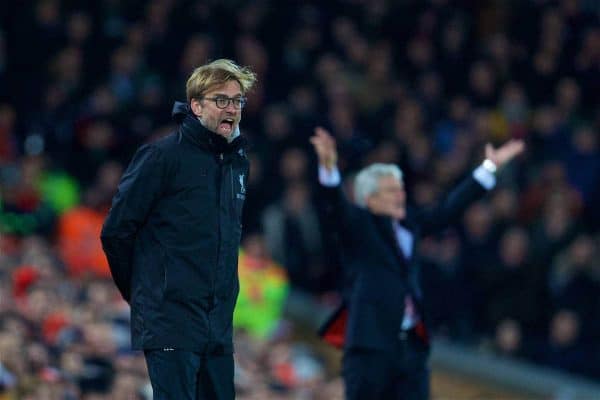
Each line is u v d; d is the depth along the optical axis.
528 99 36.34
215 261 11.16
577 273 29.39
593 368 28.59
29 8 30.59
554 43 37.38
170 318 11.04
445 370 28.67
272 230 29.11
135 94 30.22
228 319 11.30
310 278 28.94
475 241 29.92
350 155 29.50
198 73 11.25
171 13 32.00
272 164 30.16
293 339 28.34
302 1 35.41
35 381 18.19
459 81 36.03
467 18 37.72
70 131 29.20
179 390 10.98
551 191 32.19
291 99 32.66
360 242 14.95
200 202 11.15
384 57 35.59
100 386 19.28
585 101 36.88
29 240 24.58
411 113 33.44
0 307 20.14
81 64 30.31
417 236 15.25
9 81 29.84
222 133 11.25
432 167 31.91
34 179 27.25
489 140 33.94
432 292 28.92
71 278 25.22
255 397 23.08
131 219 11.10
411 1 37.19
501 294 29.39
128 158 29.30
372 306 14.74
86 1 31.39
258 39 33.75
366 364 14.70
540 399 27.97
